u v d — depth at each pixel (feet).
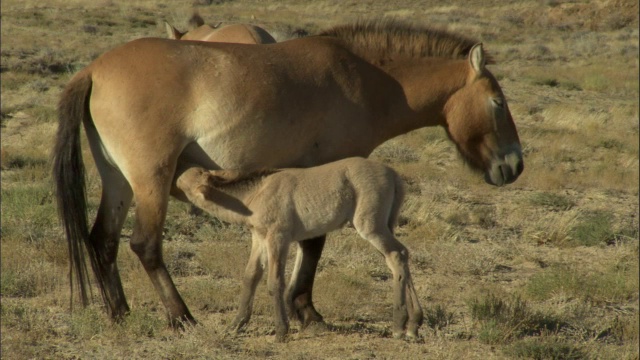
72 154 82.48
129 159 80.02
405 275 80.18
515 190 172.45
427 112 91.04
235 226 131.64
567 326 91.20
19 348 76.33
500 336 83.51
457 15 552.82
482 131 92.73
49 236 118.73
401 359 76.18
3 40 391.24
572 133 247.29
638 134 253.24
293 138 82.64
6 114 239.71
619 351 82.23
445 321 88.48
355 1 499.92
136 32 449.48
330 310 92.32
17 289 97.14
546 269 116.26
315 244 85.71
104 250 86.28
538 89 350.43
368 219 79.46
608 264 118.32
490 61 95.81
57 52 364.79
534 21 577.84
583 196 171.22
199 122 79.82
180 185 80.89
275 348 78.69
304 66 83.41
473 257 117.39
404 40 89.40
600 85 359.87
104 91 80.53
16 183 156.97
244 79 80.48
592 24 584.81
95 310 88.53
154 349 77.87
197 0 487.20
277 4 480.23
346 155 85.81
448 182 174.70
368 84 86.63
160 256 81.87
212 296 95.04
